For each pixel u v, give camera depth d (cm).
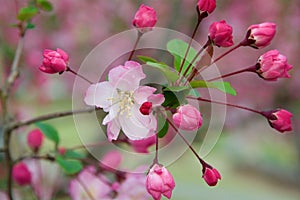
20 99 112
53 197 77
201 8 58
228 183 177
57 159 68
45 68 58
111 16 121
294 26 143
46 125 69
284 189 186
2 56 95
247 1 138
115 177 70
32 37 118
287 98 147
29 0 73
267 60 58
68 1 123
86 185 72
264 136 169
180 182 147
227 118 136
